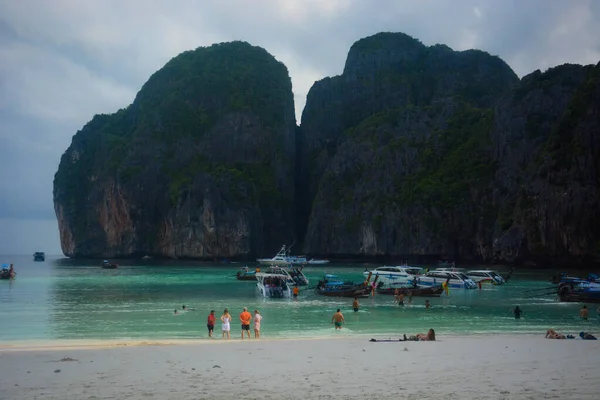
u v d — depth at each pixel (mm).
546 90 152625
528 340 29969
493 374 19422
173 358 23547
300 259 149750
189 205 186500
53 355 24359
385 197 174375
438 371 20078
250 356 24062
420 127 194250
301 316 44125
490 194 154000
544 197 121750
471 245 153750
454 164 169625
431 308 50250
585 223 116500
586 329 37125
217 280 89938
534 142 148000
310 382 18266
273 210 195625
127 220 198500
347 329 37125
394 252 165000
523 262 125812
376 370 20359
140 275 104750
